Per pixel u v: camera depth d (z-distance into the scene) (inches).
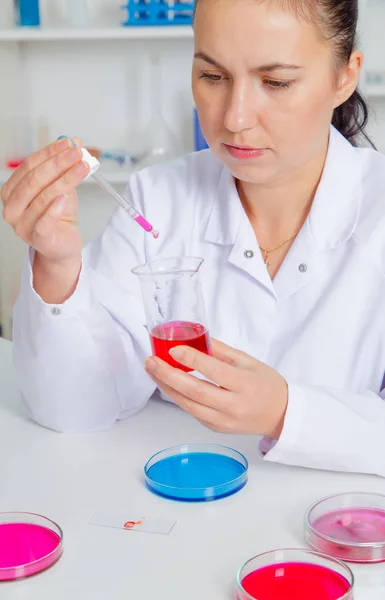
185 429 57.3
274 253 64.1
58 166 50.1
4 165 145.2
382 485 48.9
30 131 149.9
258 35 50.6
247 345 63.0
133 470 51.1
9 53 144.0
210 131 55.4
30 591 39.0
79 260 55.3
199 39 52.6
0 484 49.7
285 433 49.2
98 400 57.1
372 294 61.7
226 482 47.8
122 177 137.3
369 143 72.3
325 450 49.6
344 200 62.7
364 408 51.3
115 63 147.9
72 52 147.9
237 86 52.2
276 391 49.3
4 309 154.6
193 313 46.0
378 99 139.6
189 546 42.3
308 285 62.2
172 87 148.3
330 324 61.2
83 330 56.5
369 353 61.5
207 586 38.9
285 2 50.2
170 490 47.1
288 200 62.5
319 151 61.8
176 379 46.1
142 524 44.5
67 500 47.4
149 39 146.1
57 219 50.8
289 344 62.1
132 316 61.9
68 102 150.3
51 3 145.4
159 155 142.3
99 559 41.3
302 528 43.8
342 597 35.8
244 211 63.9
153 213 68.1
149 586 39.1
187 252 65.8
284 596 36.8
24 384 58.1
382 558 40.6
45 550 41.6
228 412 47.4
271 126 53.2
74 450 54.4
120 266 66.1
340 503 44.8
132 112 149.9
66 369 56.4
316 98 53.7
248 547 42.1
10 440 56.4
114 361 57.8
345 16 54.6
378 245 61.9
